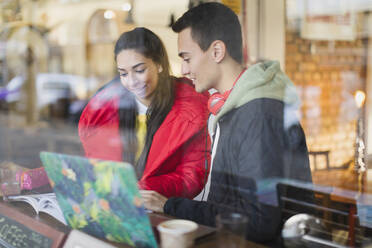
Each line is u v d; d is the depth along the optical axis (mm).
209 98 1418
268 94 1256
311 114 2072
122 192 749
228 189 1224
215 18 1410
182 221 870
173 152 1465
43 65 3092
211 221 1104
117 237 870
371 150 2189
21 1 3322
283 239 1055
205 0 1451
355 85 2494
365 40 2629
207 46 1420
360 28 2629
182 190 1397
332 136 2102
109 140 1655
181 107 1487
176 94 1504
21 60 3340
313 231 1103
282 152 1189
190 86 1469
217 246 836
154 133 1545
